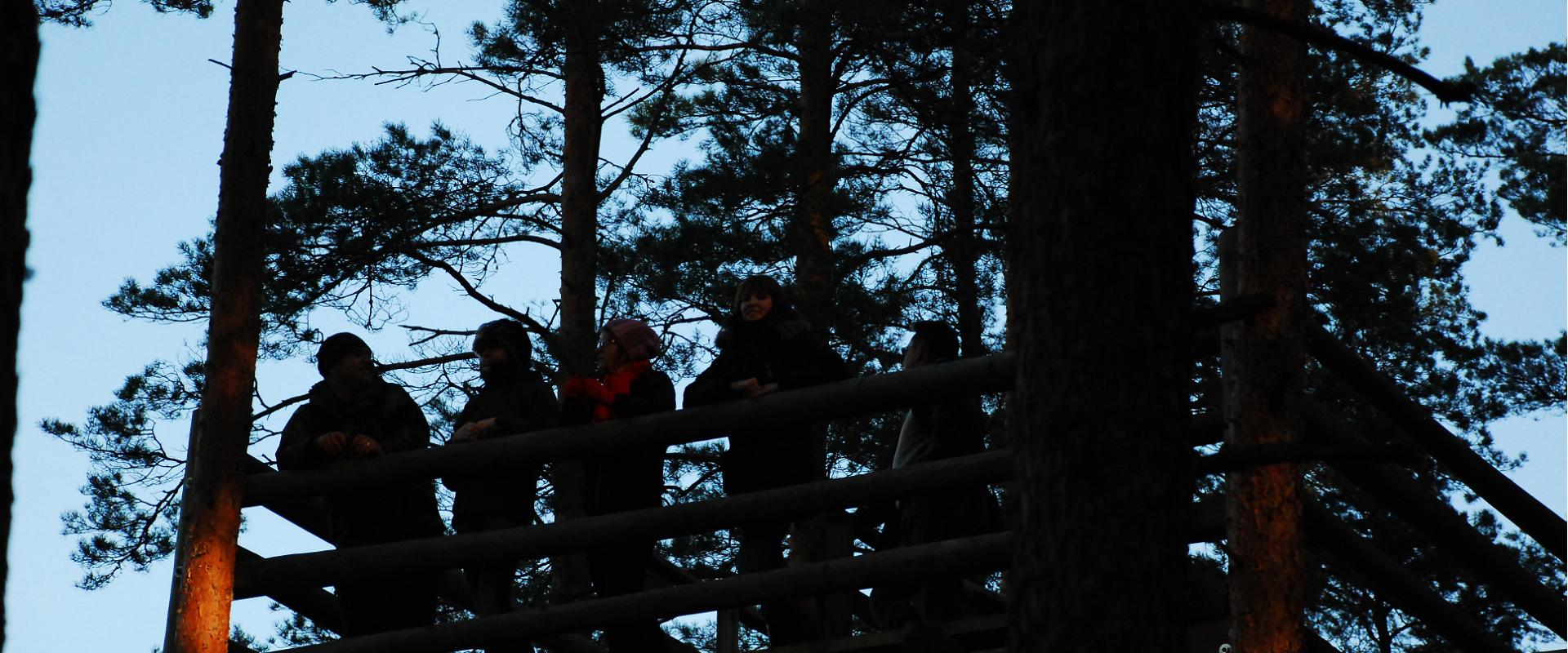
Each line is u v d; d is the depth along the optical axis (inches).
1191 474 160.7
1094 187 163.9
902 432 280.4
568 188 555.8
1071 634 152.6
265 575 263.7
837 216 532.4
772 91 613.9
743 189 527.2
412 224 554.3
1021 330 166.2
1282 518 240.8
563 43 554.9
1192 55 171.5
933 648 212.1
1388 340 595.8
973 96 556.7
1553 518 271.0
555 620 251.0
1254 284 250.7
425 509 273.3
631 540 247.1
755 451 258.5
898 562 236.8
